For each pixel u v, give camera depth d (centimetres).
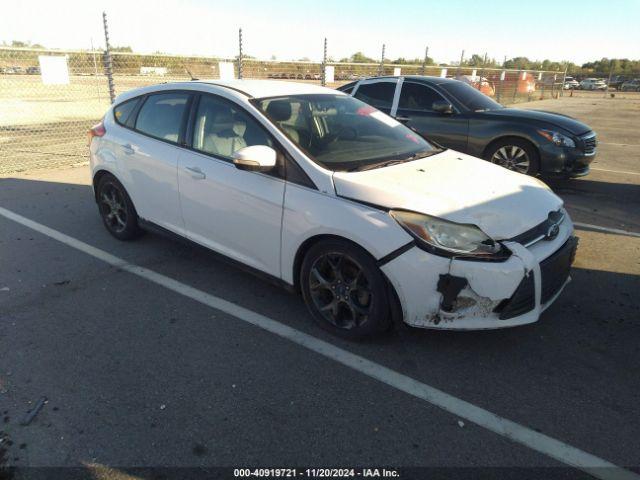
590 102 2750
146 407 255
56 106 1700
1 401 257
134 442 231
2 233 507
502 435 240
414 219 273
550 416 253
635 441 236
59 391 266
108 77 992
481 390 272
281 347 311
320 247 306
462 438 237
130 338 319
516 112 716
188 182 380
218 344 313
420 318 279
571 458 226
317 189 305
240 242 356
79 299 370
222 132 365
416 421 248
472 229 273
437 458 226
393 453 228
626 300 378
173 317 346
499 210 297
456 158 382
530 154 677
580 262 452
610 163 941
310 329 331
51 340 315
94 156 479
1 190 675
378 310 292
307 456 226
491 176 349
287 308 359
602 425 246
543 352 308
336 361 296
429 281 269
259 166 309
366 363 295
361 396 266
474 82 1702
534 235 295
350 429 242
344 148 345
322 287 318
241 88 379
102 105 1709
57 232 512
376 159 341
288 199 314
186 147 389
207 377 280
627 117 1883
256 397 264
